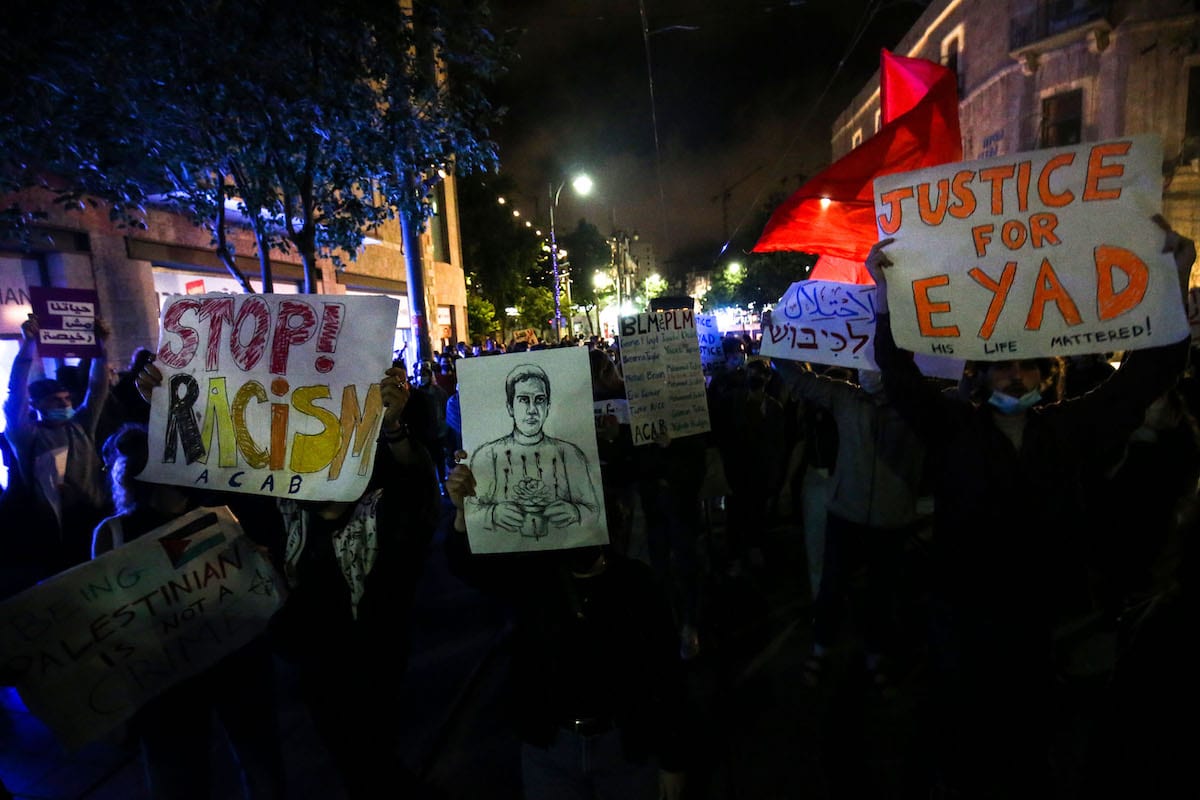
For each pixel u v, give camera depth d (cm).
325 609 262
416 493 276
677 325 436
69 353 491
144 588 247
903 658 402
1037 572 243
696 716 371
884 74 561
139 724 254
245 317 276
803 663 423
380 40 671
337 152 739
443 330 2617
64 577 236
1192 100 1883
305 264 780
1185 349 230
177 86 573
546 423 216
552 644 206
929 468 268
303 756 353
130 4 509
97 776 345
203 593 256
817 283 392
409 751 352
